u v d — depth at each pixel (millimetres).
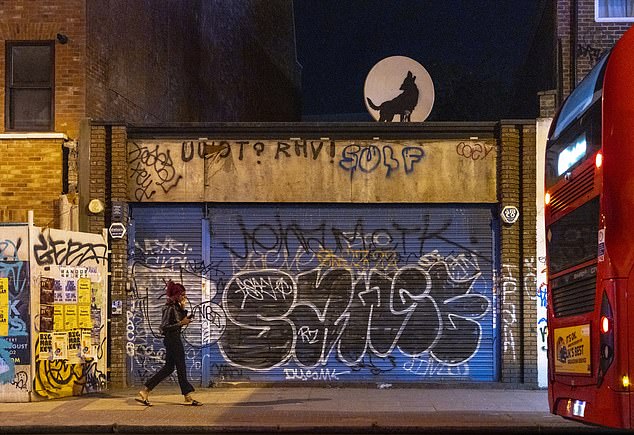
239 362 14859
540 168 14711
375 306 14844
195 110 20797
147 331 14898
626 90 8078
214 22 22406
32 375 13047
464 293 14852
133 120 17016
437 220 14906
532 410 12359
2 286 13117
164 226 14992
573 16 16062
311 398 13500
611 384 8062
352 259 14875
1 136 14703
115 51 16172
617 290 8008
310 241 14891
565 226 9508
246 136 14914
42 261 13297
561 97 15945
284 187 14828
